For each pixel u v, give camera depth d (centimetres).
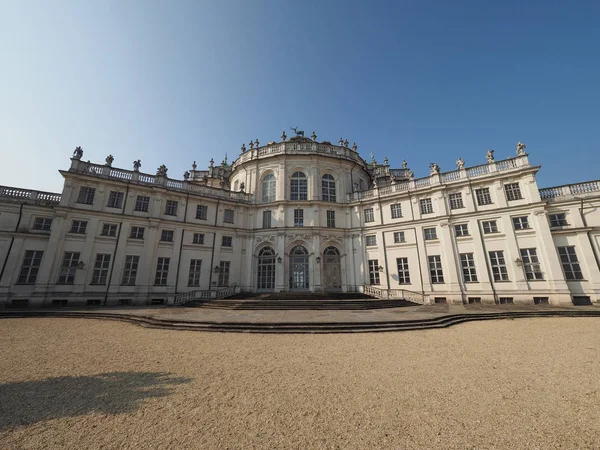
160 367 743
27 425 440
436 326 1352
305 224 3106
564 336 1123
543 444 382
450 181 2734
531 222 2323
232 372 705
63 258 2297
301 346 988
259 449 377
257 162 3406
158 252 2652
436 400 534
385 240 2947
